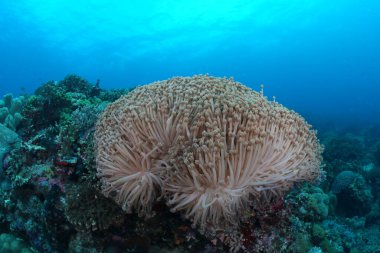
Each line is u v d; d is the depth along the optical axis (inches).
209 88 151.3
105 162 142.2
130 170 139.5
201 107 134.3
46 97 297.0
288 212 166.2
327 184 454.6
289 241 163.5
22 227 210.8
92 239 157.9
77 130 199.9
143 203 141.7
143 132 140.0
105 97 426.0
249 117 130.0
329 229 309.3
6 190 224.5
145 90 165.9
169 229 151.3
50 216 171.0
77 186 173.2
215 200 122.0
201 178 121.0
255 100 146.0
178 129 129.1
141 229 151.9
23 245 215.8
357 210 438.9
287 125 141.3
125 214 152.7
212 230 135.8
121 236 156.0
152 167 137.6
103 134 155.9
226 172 124.3
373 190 511.8
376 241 365.4
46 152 201.8
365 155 660.1
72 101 300.2
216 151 119.4
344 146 654.5
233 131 128.5
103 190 145.7
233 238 144.8
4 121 377.4
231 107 133.2
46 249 190.5
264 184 133.5
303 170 147.3
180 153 128.0
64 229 169.2
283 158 138.3
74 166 182.7
